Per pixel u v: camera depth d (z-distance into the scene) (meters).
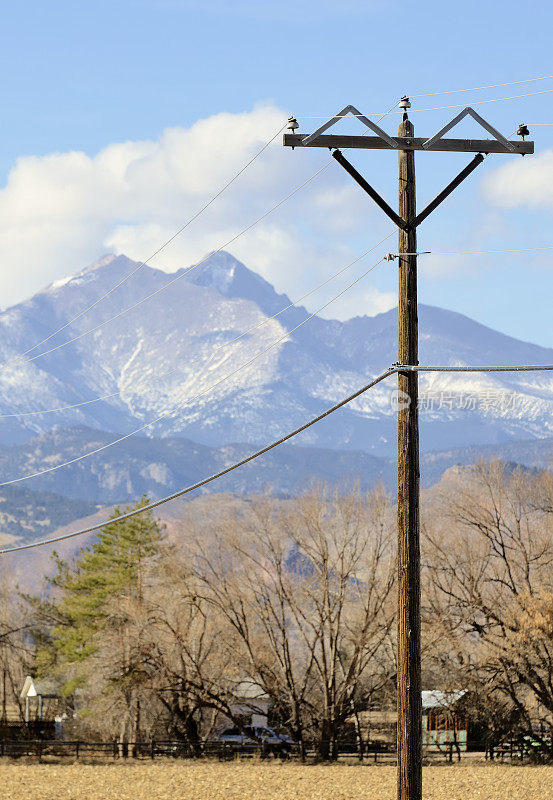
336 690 99.81
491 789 67.88
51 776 77.94
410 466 34.34
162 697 102.56
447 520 100.62
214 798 63.66
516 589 100.19
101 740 117.25
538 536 99.44
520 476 101.38
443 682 98.00
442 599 99.06
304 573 100.88
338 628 99.19
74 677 124.31
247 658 101.44
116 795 64.94
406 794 33.47
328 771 83.06
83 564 134.88
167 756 101.44
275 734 107.75
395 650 98.75
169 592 102.75
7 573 142.38
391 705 100.19
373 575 99.25
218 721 111.44
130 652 101.88
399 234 35.28
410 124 35.03
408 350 34.78
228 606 100.31
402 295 34.97
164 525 132.88
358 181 34.75
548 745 97.69
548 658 95.19
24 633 141.38
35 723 131.25
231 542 101.00
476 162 35.28
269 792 67.00
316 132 34.22
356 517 100.25
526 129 35.56
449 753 99.31
